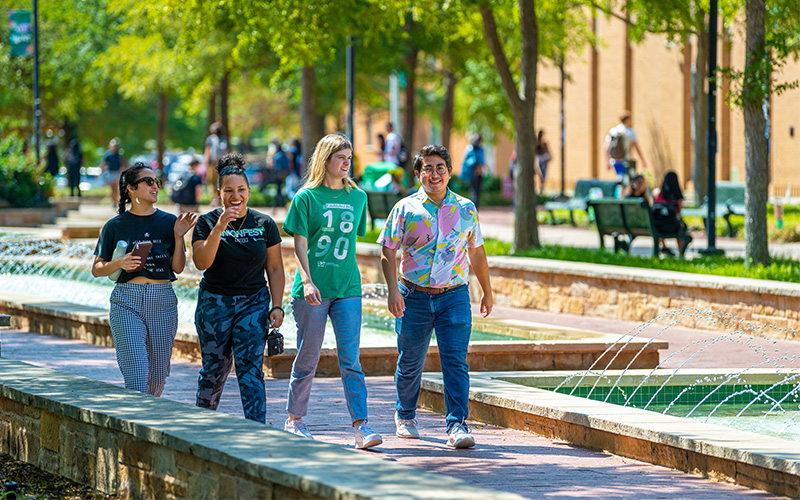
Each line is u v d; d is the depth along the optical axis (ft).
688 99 183.11
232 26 119.55
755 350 52.34
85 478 30.42
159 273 34.22
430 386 41.86
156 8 94.63
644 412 35.40
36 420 32.78
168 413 29.17
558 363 49.65
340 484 21.36
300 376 34.78
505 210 172.86
